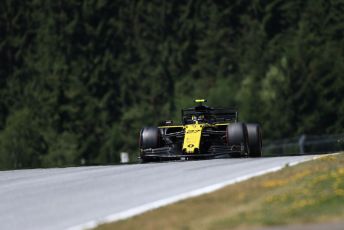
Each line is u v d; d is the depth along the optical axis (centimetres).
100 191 5284
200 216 4181
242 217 4022
